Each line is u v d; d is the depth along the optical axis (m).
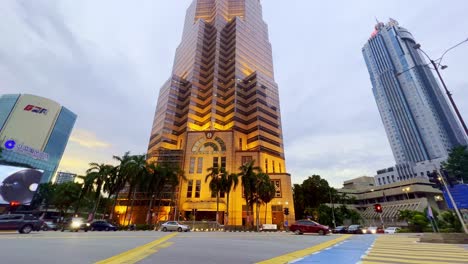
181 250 10.18
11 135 106.50
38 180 45.16
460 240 13.82
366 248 11.31
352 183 108.44
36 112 115.75
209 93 78.38
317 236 22.42
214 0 104.56
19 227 19.92
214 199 57.34
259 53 95.81
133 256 8.22
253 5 106.88
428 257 8.09
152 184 46.97
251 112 76.88
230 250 10.39
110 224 34.00
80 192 49.78
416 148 130.12
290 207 58.19
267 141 72.69
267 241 15.70
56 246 10.74
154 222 52.72
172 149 70.00
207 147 65.69
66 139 127.81
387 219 73.62
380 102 157.88
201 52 88.25
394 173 116.00
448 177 16.78
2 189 40.56
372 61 171.50
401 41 155.75
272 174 62.81
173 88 80.75
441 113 130.75
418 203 67.38
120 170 45.53
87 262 6.91
